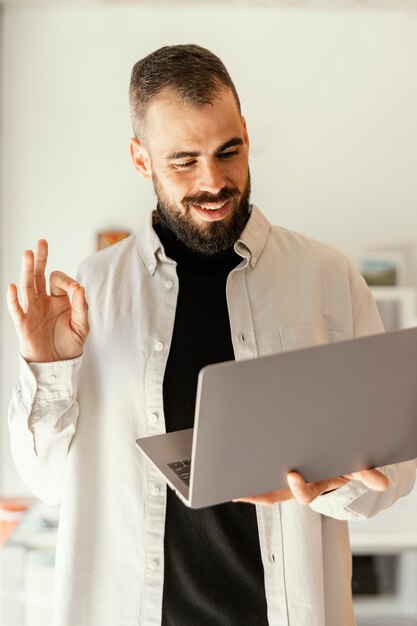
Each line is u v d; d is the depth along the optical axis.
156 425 1.22
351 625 1.27
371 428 0.97
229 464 0.92
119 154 3.19
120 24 3.16
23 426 1.17
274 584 1.19
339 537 1.28
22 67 3.17
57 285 1.14
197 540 1.19
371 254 3.19
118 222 3.20
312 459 0.97
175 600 1.18
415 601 2.27
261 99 3.18
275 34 3.16
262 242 1.29
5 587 2.20
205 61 1.12
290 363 0.88
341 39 3.17
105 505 1.24
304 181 3.19
